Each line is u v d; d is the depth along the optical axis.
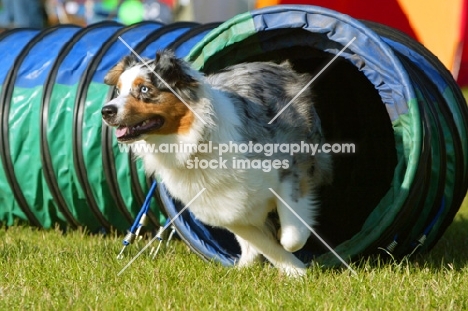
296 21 8.87
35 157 11.09
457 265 9.05
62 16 27.12
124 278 8.34
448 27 18.11
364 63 8.58
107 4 26.33
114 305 7.37
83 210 11.28
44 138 10.83
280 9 8.99
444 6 18.11
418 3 18.28
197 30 11.06
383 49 8.36
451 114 9.52
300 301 7.37
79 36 11.63
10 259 9.21
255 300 7.51
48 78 11.00
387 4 18.61
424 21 18.25
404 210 8.05
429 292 7.59
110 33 11.70
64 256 9.29
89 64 10.79
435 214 9.22
